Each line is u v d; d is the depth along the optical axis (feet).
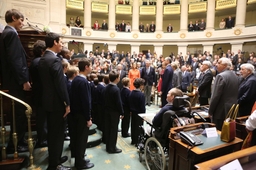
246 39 46.55
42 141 9.27
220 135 6.65
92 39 55.62
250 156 4.64
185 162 5.89
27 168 7.18
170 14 57.52
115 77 10.01
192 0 59.67
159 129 7.88
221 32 50.78
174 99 7.41
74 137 9.18
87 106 7.91
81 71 8.16
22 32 10.87
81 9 56.08
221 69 9.71
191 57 41.14
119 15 62.18
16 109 7.60
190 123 7.46
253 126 6.10
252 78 10.84
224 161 4.33
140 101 11.07
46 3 49.34
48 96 6.76
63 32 52.16
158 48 57.62
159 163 8.21
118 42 57.67
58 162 7.22
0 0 41.39
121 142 11.82
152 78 22.04
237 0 48.06
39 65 6.84
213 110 9.35
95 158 9.71
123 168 8.79
